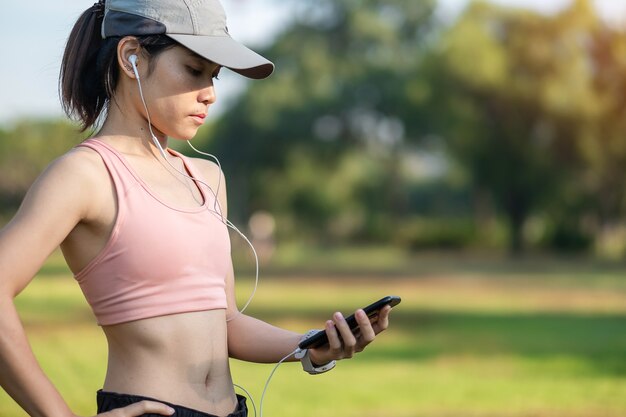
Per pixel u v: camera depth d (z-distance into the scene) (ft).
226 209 9.86
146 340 8.38
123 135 8.90
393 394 31.45
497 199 189.37
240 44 8.91
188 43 8.56
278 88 219.00
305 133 219.82
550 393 32.27
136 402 8.25
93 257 8.43
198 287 8.57
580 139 173.47
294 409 28.32
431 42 222.89
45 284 85.66
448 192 265.34
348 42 223.92
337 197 227.20
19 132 163.73
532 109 175.32
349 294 82.99
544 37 174.70
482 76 175.63
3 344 7.80
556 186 180.65
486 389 32.96
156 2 8.67
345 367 37.81
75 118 9.32
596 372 37.35
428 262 153.07
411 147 225.15
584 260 157.17
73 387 30.27
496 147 180.45
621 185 178.40
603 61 172.86
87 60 9.09
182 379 8.45
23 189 163.73
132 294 8.38
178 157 9.29
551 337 50.31
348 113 221.66
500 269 127.13
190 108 8.75
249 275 112.37
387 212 232.73
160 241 8.41
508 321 59.57
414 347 45.39
